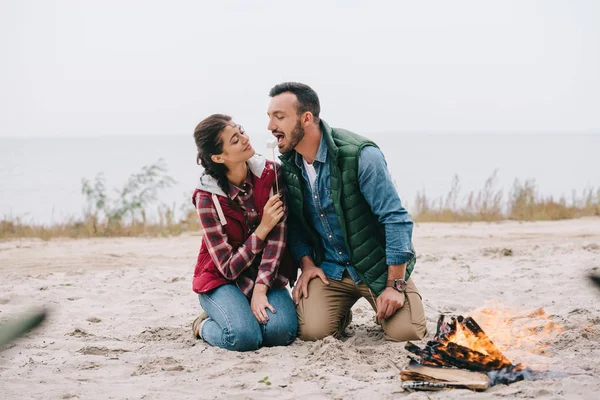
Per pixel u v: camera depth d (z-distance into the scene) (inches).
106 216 508.4
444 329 166.6
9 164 2573.8
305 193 190.7
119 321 216.4
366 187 181.6
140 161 2748.5
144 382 156.3
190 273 308.8
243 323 181.2
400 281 183.9
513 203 573.0
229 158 180.5
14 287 275.3
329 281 194.1
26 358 176.4
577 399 132.8
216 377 159.9
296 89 180.4
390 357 170.9
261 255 195.8
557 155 2977.4
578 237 415.5
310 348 181.6
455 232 453.4
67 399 144.9
